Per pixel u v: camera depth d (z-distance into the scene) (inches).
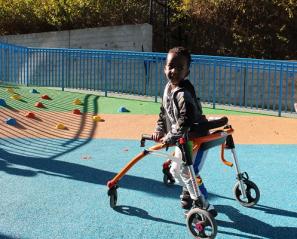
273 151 176.4
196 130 90.7
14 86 334.6
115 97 303.4
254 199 105.5
